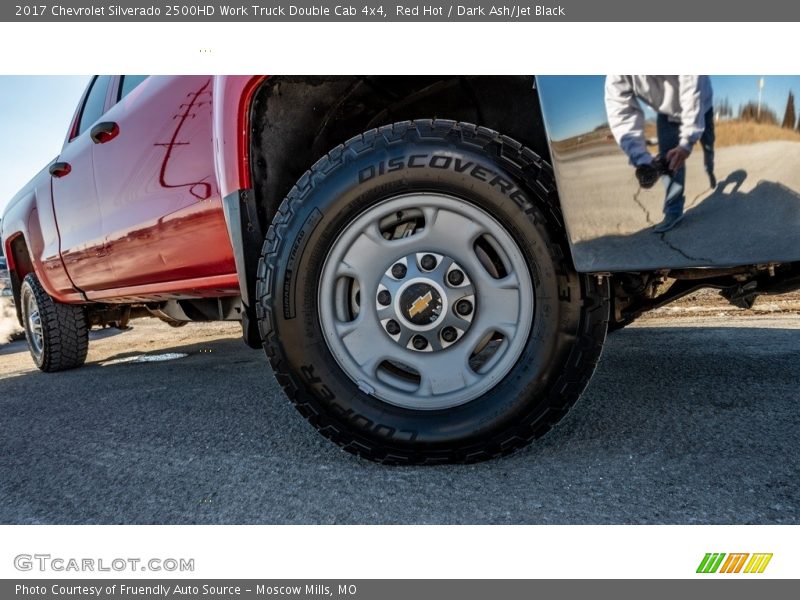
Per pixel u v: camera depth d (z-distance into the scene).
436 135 1.40
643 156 1.20
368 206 1.43
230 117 1.63
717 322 3.68
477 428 1.39
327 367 1.44
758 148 1.16
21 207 3.79
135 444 1.85
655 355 2.70
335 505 1.25
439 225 1.41
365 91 1.68
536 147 1.68
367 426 1.42
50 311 3.84
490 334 1.45
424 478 1.36
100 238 2.73
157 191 2.24
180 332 6.72
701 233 1.21
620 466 1.36
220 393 2.62
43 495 1.45
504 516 1.15
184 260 2.20
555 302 1.35
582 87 1.22
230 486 1.41
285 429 1.89
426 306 1.41
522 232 1.36
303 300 1.44
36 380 3.67
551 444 1.54
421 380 1.45
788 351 2.59
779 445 1.43
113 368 3.97
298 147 1.75
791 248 1.19
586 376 1.36
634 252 1.25
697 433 1.55
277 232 1.46
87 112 3.23
